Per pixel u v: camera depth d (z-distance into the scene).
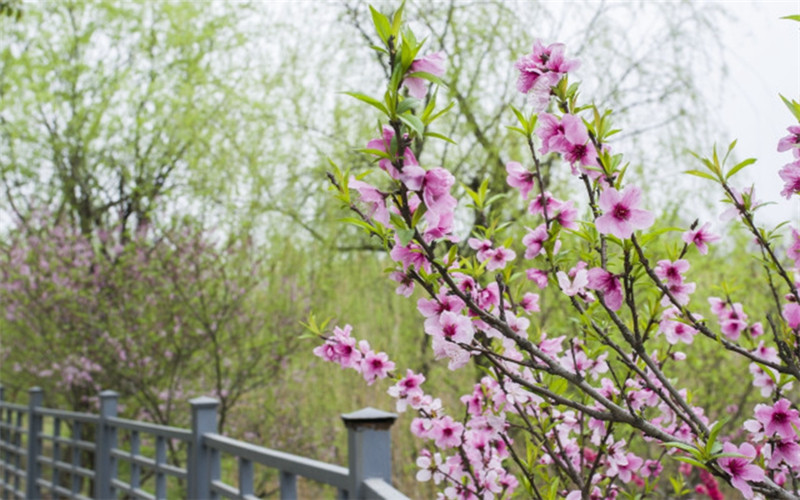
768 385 1.65
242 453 2.96
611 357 2.34
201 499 3.36
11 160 9.19
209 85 8.47
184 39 9.20
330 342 1.67
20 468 6.73
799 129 1.11
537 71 1.15
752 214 1.30
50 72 9.30
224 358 6.61
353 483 2.11
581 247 1.38
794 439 1.21
